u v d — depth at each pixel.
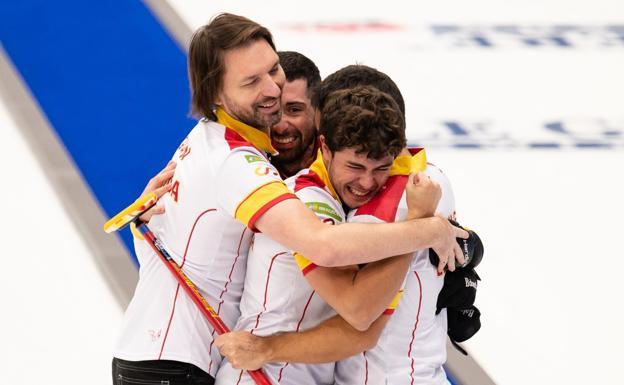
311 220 6.19
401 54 17.66
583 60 17.88
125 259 11.67
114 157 13.67
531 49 18.17
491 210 13.27
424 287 6.58
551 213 13.30
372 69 6.80
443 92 16.47
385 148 6.11
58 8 18.17
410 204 6.29
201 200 6.85
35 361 10.06
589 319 11.19
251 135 7.08
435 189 6.24
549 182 14.05
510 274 11.94
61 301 10.94
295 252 6.38
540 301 11.47
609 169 14.49
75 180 13.14
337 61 17.14
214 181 6.71
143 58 16.50
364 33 18.34
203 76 6.96
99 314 10.78
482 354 10.55
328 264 6.09
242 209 6.45
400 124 6.16
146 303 7.23
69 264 11.54
